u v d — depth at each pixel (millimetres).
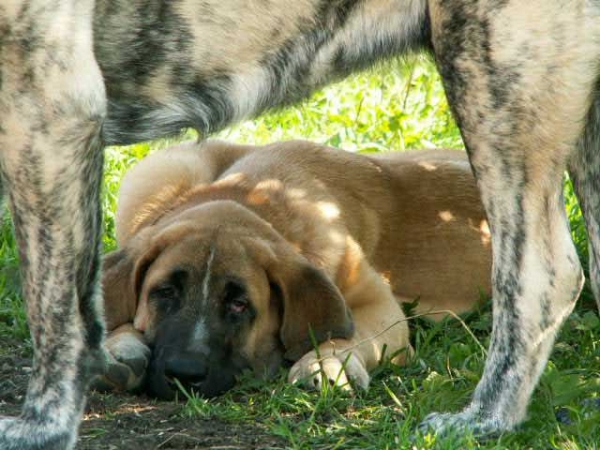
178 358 9148
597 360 9711
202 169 11531
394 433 8336
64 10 7621
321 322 9719
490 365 8469
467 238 11617
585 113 8336
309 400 9039
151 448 8211
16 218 7789
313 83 8961
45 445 7641
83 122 7699
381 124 15070
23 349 10203
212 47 8570
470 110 8414
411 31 8898
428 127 15227
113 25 8383
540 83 8211
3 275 11297
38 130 7629
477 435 8250
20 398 9164
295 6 8625
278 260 9781
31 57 7562
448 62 8453
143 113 8727
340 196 11203
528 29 8141
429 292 11484
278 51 8727
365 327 10125
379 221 11445
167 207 11172
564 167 8438
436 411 8758
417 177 11891
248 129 14797
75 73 7660
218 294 9508
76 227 7781
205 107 8773
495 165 8414
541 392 8766
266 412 8953
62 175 7684
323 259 10453
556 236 8414
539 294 8352
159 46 8500
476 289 11531
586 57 8180
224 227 9961
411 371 9859
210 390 9242
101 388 9414
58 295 7762
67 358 7793
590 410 8609
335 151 11766
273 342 9805
